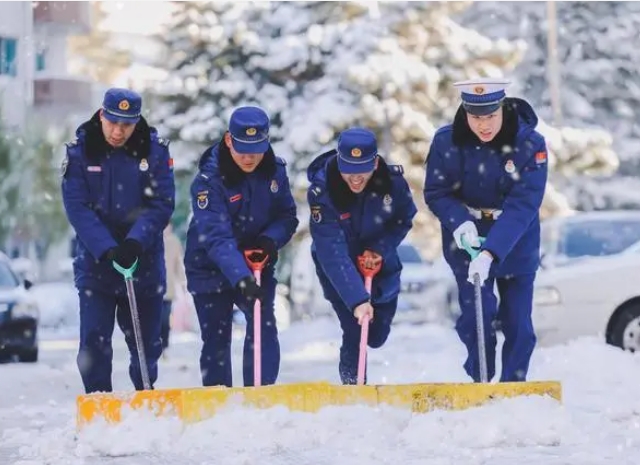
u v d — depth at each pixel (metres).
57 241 81.88
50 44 94.19
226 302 17.41
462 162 17.00
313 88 64.00
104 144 16.66
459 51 65.38
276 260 16.94
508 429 14.12
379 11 64.44
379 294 17.56
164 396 14.31
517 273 17.41
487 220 17.30
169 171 17.03
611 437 14.55
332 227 16.95
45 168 81.06
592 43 82.31
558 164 71.19
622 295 28.50
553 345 28.81
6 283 38.12
